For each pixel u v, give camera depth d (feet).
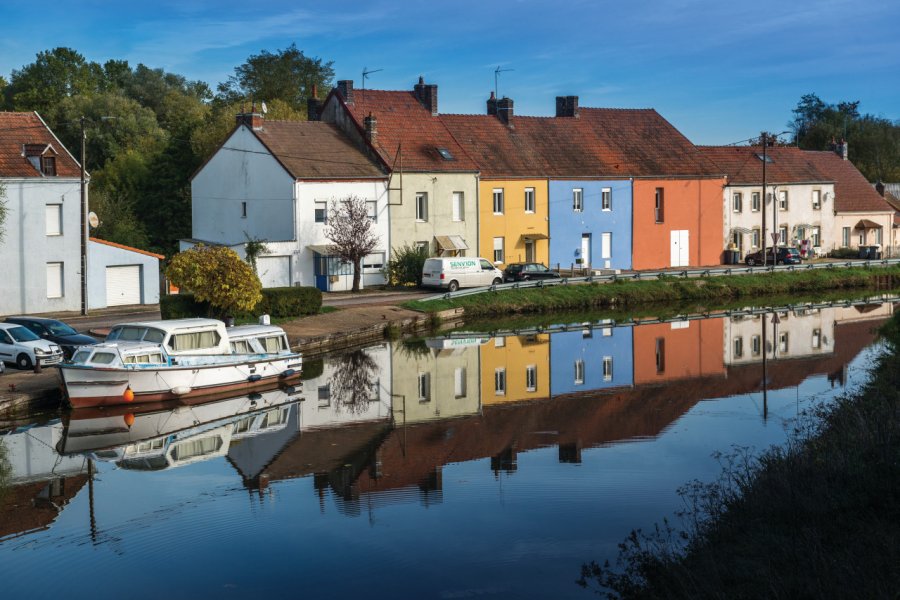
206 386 96.94
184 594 47.96
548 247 202.59
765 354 120.57
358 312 144.56
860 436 55.47
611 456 72.43
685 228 222.89
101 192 217.97
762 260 226.79
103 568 51.34
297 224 167.02
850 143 352.90
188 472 70.08
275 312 136.56
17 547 54.54
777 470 53.67
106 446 77.61
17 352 98.02
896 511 44.73
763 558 43.37
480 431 82.53
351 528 57.16
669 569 45.93
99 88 329.31
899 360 98.63
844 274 212.02
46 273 140.67
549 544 53.62
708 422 83.10
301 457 74.18
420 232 183.01
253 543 54.85
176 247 223.92
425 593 47.57
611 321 156.35
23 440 79.25
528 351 126.21
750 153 247.91
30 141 142.92
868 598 36.99
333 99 190.19
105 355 90.63
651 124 230.27
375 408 92.38
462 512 59.67
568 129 216.33
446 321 153.89
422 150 186.91
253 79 285.84
